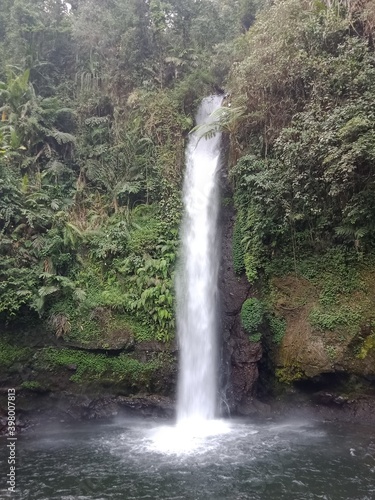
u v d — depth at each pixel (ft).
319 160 34.86
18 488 24.85
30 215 42.32
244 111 44.27
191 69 56.39
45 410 38.93
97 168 51.67
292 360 39.73
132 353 40.60
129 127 52.90
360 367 37.22
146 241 45.14
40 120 50.85
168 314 40.70
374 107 31.96
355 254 37.81
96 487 24.84
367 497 23.20
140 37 57.31
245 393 39.40
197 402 40.47
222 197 47.29
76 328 40.09
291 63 38.73
